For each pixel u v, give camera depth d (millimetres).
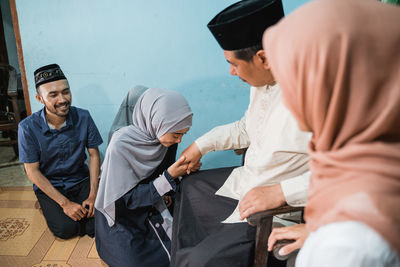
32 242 1887
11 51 3613
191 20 2041
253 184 1179
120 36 2109
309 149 531
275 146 1108
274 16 1028
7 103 2900
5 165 2814
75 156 1990
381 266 427
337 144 475
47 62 2203
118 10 2051
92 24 2092
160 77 2191
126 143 1549
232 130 1534
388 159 430
